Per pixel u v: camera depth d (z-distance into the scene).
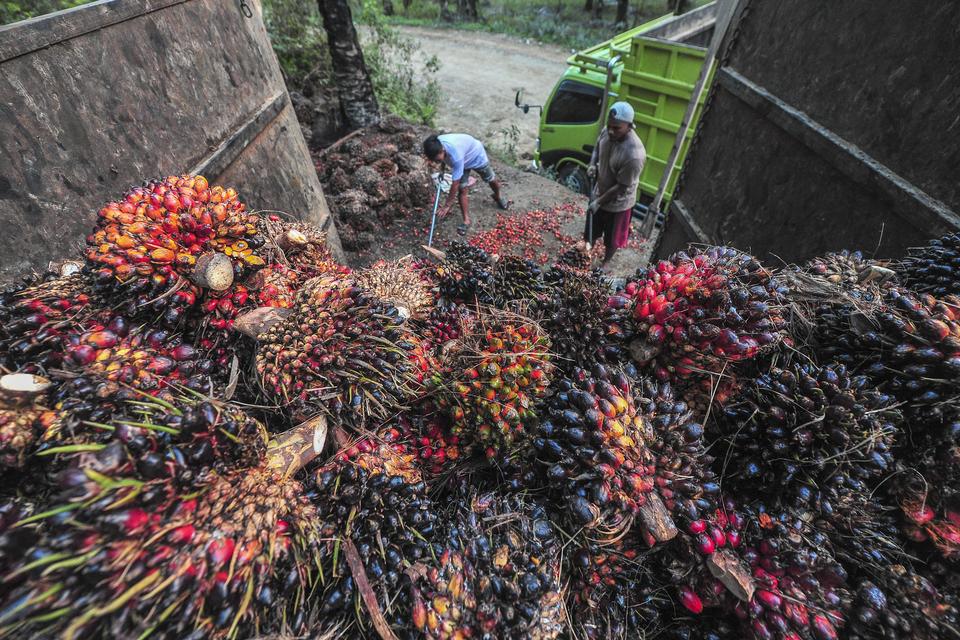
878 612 1.19
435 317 1.90
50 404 1.08
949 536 1.23
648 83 6.39
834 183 2.79
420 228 6.87
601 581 1.29
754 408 1.39
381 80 10.27
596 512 1.17
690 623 1.34
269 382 1.34
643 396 1.41
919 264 1.73
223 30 2.93
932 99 2.17
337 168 6.98
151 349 1.28
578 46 16.94
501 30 18.88
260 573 0.99
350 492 1.18
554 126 8.28
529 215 7.25
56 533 0.83
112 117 2.16
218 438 1.07
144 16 2.31
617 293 1.73
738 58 3.84
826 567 1.20
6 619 0.76
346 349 1.38
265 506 1.06
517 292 2.03
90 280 1.38
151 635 0.86
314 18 9.73
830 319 1.54
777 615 1.15
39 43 1.83
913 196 2.24
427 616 1.09
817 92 2.90
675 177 6.69
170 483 0.95
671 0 18.19
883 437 1.27
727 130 3.98
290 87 8.93
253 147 3.25
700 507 1.22
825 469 1.27
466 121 11.92
